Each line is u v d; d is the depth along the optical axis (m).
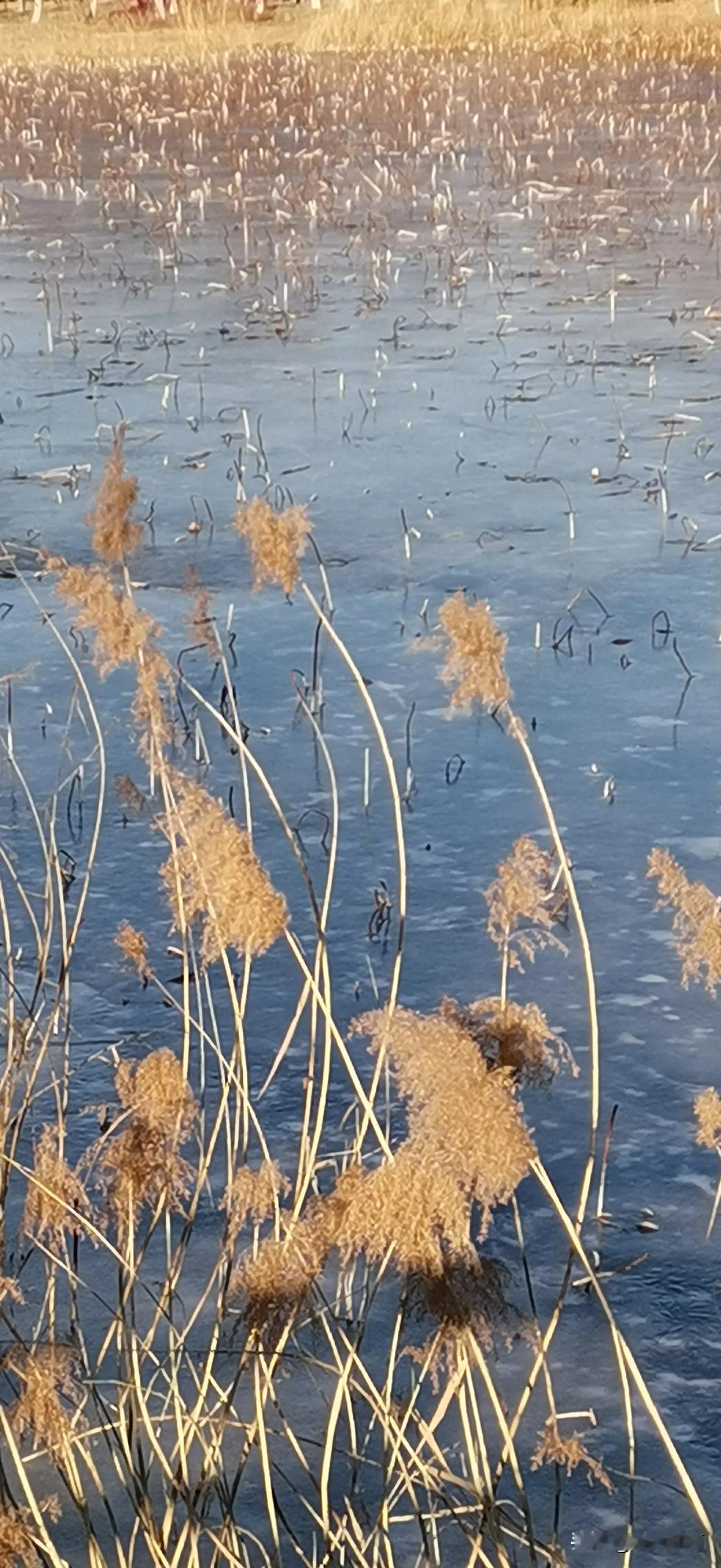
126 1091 2.51
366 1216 2.10
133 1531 2.45
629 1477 2.48
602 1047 3.78
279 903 2.28
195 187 18.36
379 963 4.13
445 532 7.38
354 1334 2.90
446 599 6.57
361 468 8.36
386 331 11.44
